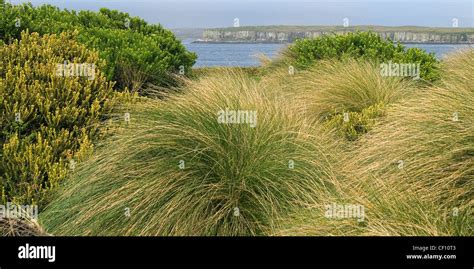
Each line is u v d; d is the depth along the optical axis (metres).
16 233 6.69
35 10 11.08
